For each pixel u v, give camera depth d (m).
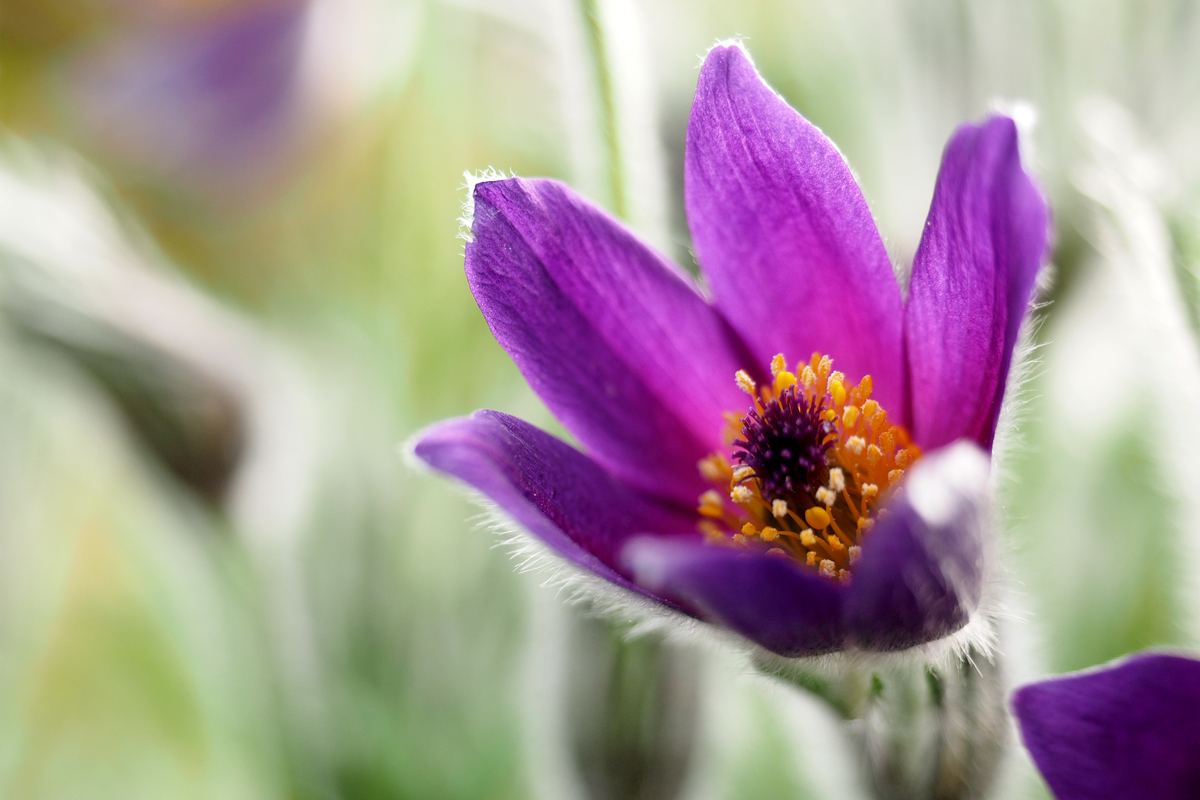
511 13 0.34
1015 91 0.33
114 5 0.36
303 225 0.36
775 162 0.28
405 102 0.35
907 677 0.27
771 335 0.29
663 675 0.30
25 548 0.35
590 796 0.31
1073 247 0.32
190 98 0.36
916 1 0.33
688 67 0.33
